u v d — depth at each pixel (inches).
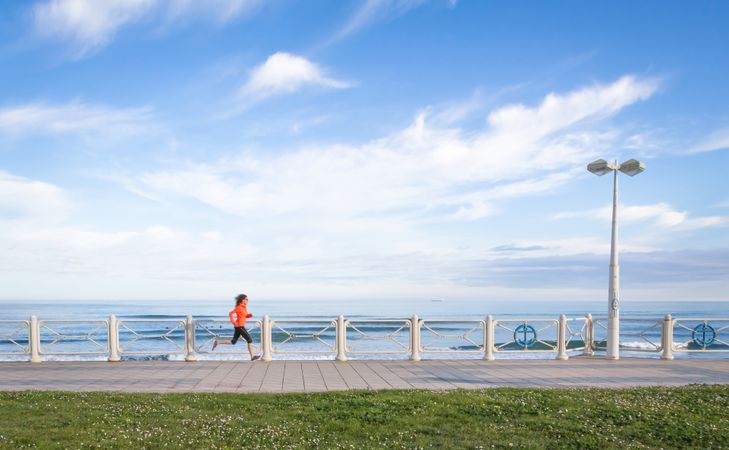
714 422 303.3
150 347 1360.7
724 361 580.1
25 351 559.8
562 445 263.3
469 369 519.8
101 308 4756.4
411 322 586.2
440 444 263.6
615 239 596.7
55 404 335.3
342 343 577.6
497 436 275.0
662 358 604.7
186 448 252.7
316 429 287.4
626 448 258.7
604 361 580.1
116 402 345.7
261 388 416.2
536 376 479.8
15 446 250.2
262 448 254.1
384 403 343.0
